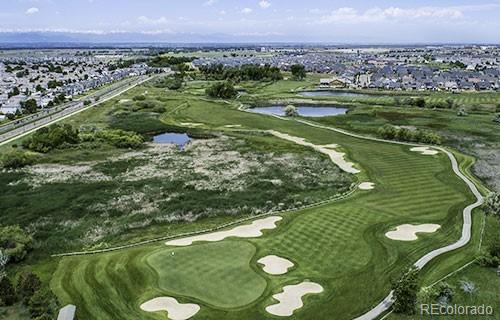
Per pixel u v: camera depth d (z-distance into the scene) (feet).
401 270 133.69
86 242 167.84
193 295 120.98
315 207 193.98
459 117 422.82
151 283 127.03
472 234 160.15
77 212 197.57
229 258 142.82
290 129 379.96
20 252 149.69
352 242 154.40
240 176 249.96
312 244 153.48
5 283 119.14
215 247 151.53
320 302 117.39
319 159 282.36
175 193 222.48
